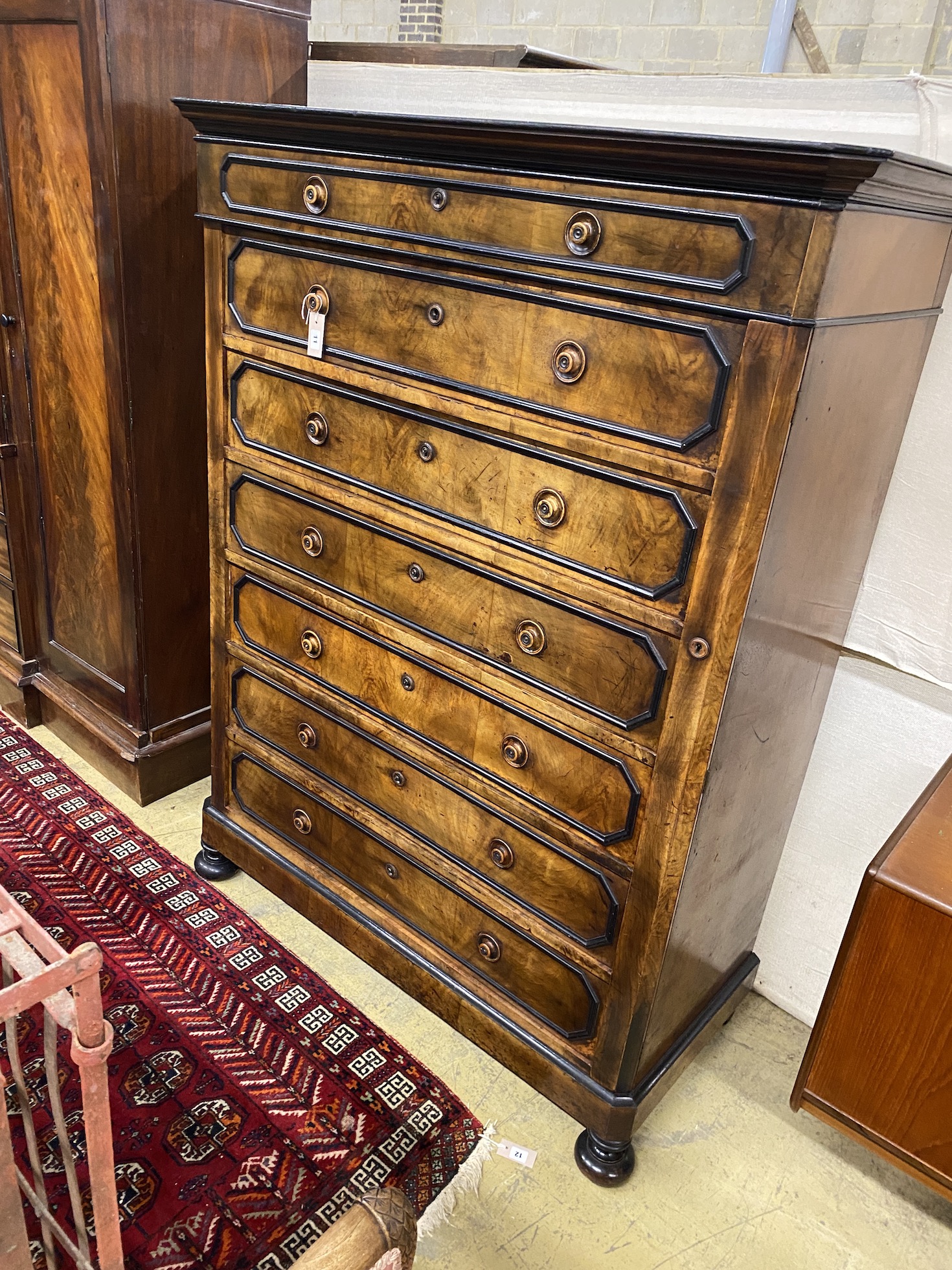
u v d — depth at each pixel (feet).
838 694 5.78
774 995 6.62
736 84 5.62
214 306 5.63
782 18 13.12
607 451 4.07
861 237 3.45
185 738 7.88
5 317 7.13
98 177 5.94
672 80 5.88
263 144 4.96
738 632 3.93
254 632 6.32
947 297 4.70
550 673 4.66
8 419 7.57
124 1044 5.68
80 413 6.89
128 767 7.79
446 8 17.51
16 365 7.27
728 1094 5.89
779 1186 5.33
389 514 5.08
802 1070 4.64
